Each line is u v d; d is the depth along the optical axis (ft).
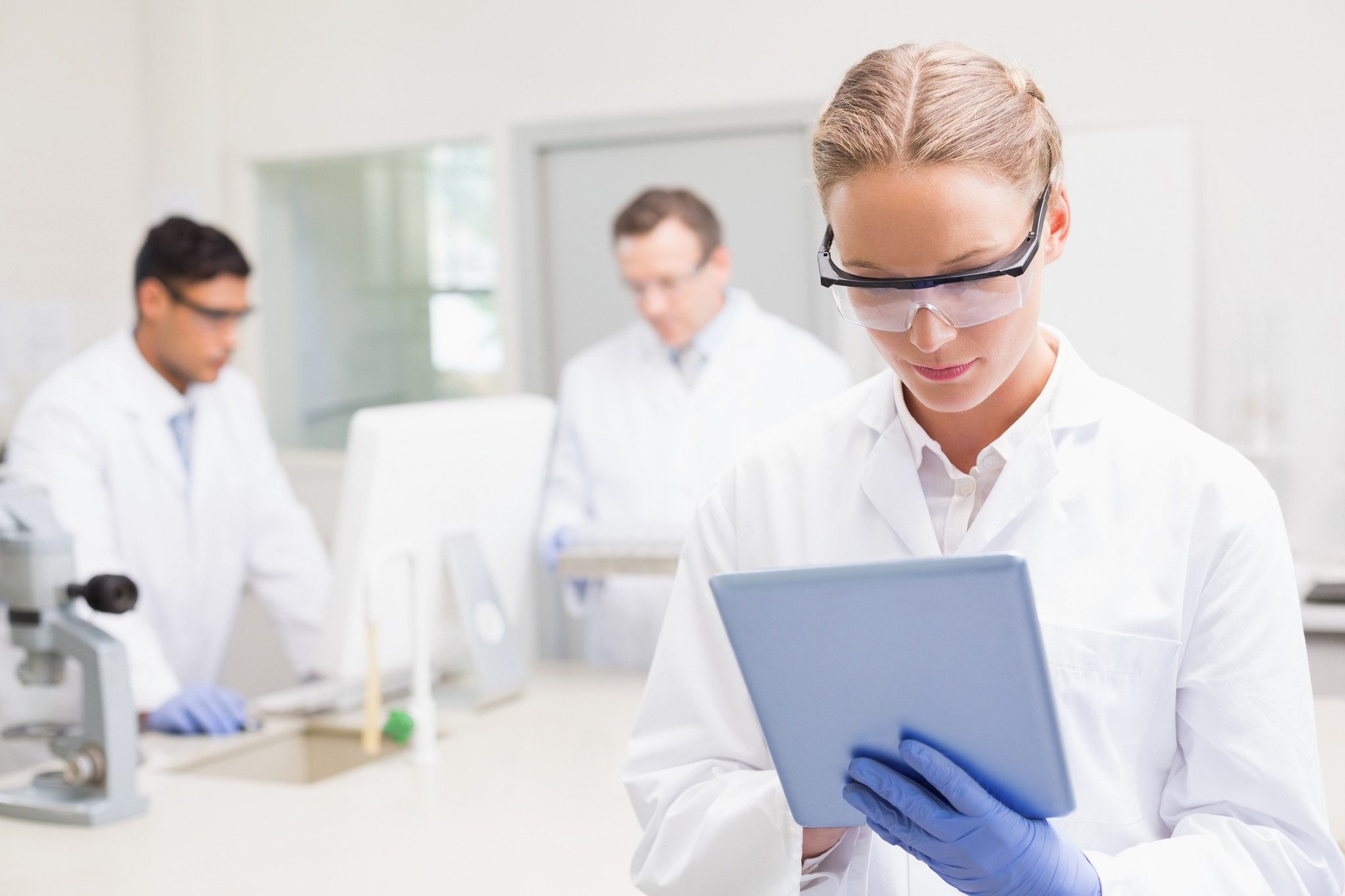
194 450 8.01
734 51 11.28
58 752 5.15
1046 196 2.80
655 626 8.39
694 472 8.62
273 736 6.17
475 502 6.32
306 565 8.37
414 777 5.41
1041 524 3.08
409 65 12.45
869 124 2.66
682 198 8.18
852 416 3.39
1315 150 9.65
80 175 12.56
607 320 12.10
